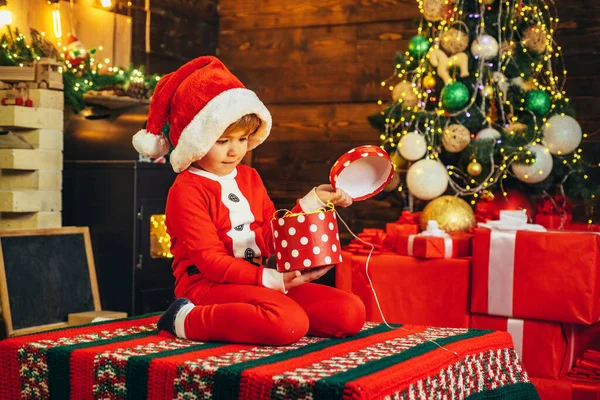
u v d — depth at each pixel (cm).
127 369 151
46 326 305
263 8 517
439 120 329
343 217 483
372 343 170
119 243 338
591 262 231
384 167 186
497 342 181
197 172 186
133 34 454
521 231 243
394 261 265
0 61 336
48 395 162
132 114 354
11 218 328
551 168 325
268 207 199
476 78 336
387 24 479
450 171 338
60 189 335
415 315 262
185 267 185
